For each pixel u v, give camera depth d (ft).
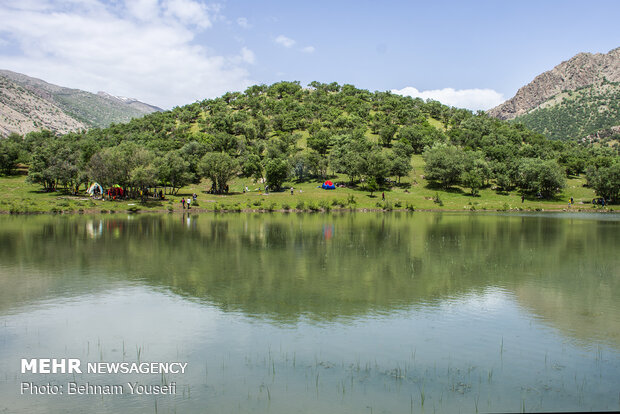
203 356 51.42
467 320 63.82
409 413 39.14
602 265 104.37
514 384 44.86
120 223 204.54
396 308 69.05
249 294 76.38
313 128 582.76
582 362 50.06
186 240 145.18
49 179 324.80
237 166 376.07
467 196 398.21
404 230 183.01
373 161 402.52
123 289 79.71
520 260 110.63
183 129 625.00
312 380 45.44
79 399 42.16
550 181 395.14
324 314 65.92
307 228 188.75
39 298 74.18
